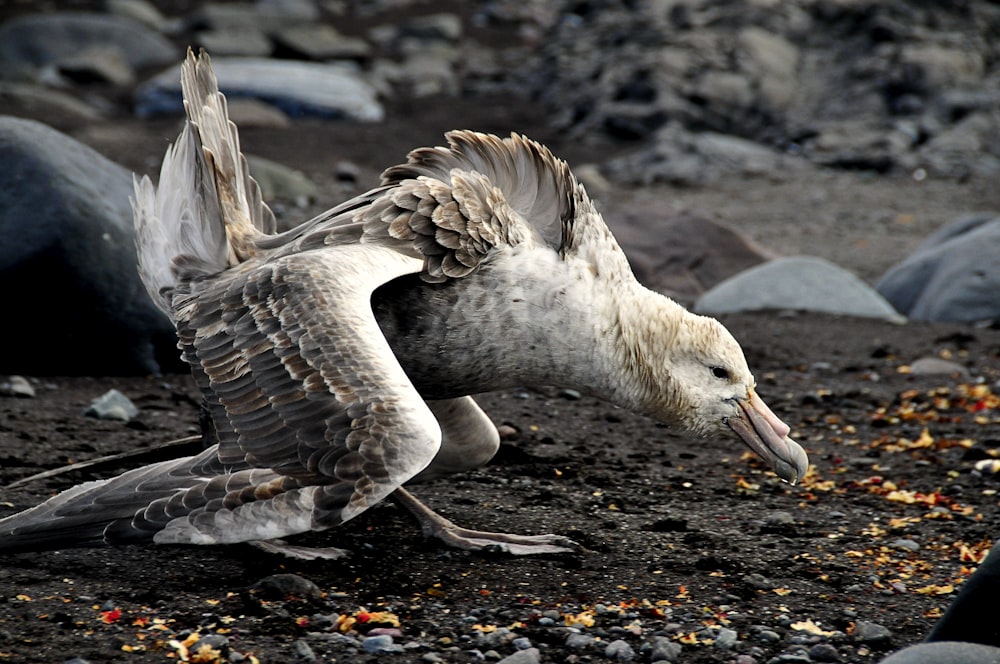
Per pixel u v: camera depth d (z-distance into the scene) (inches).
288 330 291.9
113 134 1185.4
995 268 705.0
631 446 474.6
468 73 1552.7
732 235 803.4
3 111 1221.1
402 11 1892.2
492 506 392.5
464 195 331.9
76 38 1557.6
